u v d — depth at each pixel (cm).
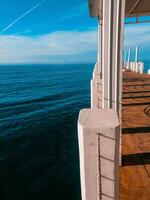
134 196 399
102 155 200
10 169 1159
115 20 446
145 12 934
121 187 427
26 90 6775
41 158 1282
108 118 210
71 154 1308
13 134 1909
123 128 776
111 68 468
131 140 660
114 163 201
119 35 451
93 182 209
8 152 1427
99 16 990
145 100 1259
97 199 214
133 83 2019
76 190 898
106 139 195
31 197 880
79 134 204
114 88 474
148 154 558
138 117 916
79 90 6162
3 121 2559
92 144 197
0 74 16000
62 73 16962
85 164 204
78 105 3544
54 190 913
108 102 482
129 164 513
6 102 4394
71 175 1033
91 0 762
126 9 876
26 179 1033
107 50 462
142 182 441
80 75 14550
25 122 2436
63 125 2109
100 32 1015
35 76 13888
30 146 1528
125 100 1286
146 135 699
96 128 193
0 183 1009
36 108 3481
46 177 1035
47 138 1702
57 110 3127
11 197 895
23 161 1259
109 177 205
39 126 2164
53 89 6762
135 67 3522
